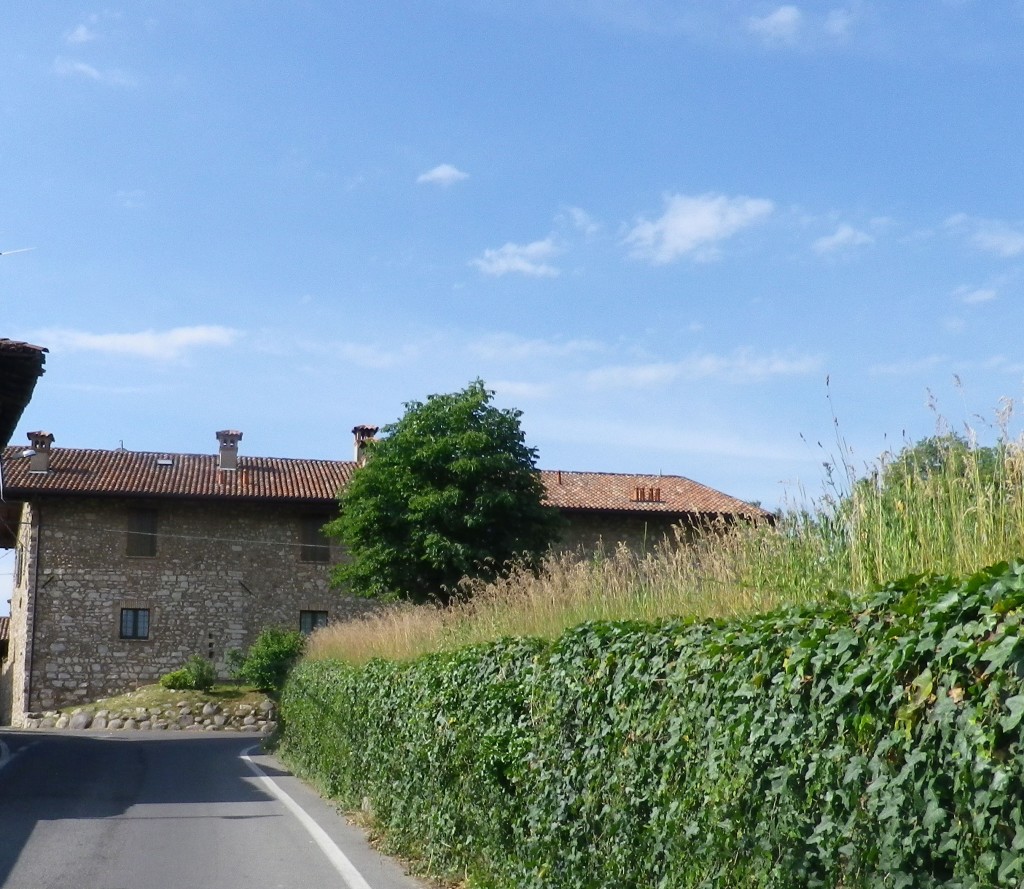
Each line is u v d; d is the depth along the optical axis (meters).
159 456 39.09
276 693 31.83
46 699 34.12
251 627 35.94
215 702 32.91
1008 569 3.57
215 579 35.91
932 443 5.28
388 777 10.79
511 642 8.39
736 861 4.81
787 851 4.40
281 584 36.38
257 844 10.26
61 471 35.88
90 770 17.72
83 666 34.56
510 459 25.09
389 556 24.80
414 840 9.59
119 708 32.81
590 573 9.62
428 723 9.48
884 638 3.90
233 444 38.56
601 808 6.29
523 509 24.92
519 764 7.46
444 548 24.27
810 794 4.26
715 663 5.12
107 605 35.00
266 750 22.58
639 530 36.09
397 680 10.98
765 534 6.41
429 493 24.58
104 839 10.56
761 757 4.61
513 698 7.84
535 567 20.30
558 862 6.84
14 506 38.78
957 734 3.45
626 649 6.17
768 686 4.63
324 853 9.77
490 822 7.97
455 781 8.71
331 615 36.59
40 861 9.36
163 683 33.88
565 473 39.72
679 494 38.75
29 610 34.34
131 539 35.47
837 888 4.13
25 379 18.06
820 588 5.54
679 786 5.38
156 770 17.98
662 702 5.59
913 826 3.63
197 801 13.70
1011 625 3.31
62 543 34.91
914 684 3.67
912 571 4.87
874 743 3.91
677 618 5.87
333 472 39.03
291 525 36.78
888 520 5.18
